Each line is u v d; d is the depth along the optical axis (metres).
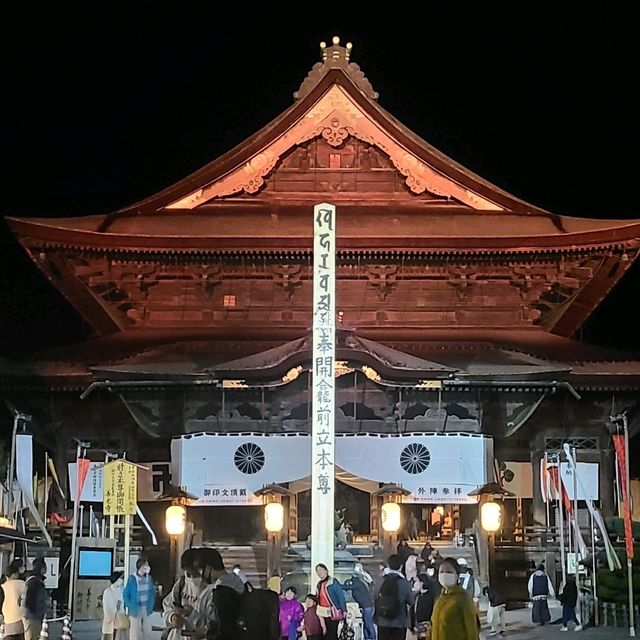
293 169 59.34
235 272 57.22
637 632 37.44
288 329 56.59
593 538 42.47
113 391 48.00
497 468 49.09
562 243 55.28
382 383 46.06
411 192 59.03
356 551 44.53
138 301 57.62
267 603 14.88
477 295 57.59
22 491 43.22
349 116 58.91
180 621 15.68
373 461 44.53
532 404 48.22
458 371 46.59
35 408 51.12
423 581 28.00
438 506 52.28
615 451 46.41
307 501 49.66
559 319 61.88
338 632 28.05
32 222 54.22
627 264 56.72
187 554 15.31
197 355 52.19
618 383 51.00
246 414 48.66
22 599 26.31
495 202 59.00
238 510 50.22
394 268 56.59
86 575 40.91
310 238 55.12
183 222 57.81
